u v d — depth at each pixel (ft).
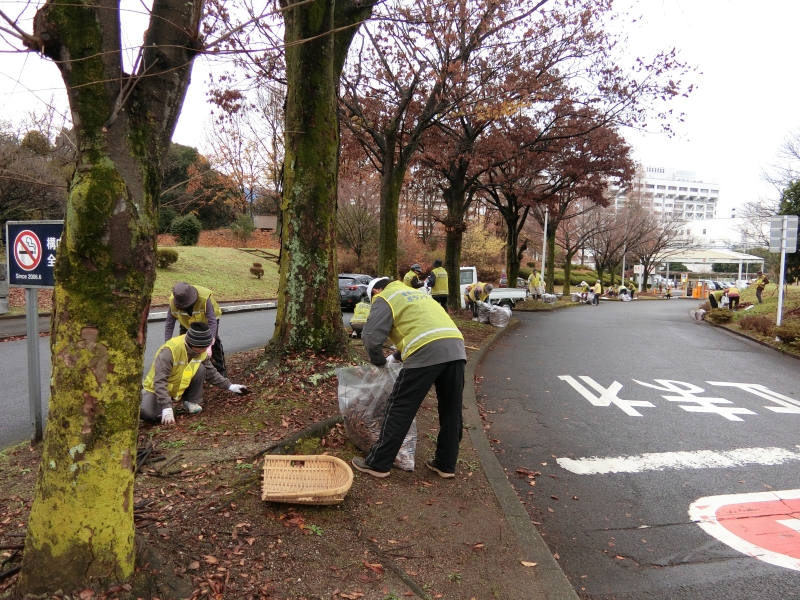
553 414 22.20
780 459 17.19
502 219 106.32
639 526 12.68
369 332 13.14
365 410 14.47
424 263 110.42
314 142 20.76
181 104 7.91
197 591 8.00
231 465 12.74
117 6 7.09
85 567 7.22
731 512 13.44
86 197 6.77
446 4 31.63
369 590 8.73
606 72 45.34
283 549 9.53
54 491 7.13
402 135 40.55
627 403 24.21
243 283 83.76
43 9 6.75
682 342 45.98
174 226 105.70
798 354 39.17
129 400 7.34
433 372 12.76
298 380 19.16
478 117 39.11
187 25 7.56
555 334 49.80
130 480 7.59
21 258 14.61
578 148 68.90
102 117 6.90
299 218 20.94
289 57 20.90
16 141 39.78
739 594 9.94
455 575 9.45
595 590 10.07
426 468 14.34
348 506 11.36
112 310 7.02
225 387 18.52
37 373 15.07
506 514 12.02
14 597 7.28
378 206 102.47
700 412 22.85
